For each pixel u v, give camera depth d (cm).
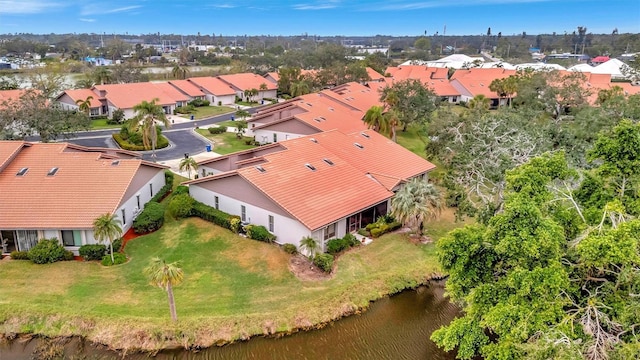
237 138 6325
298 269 2897
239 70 13062
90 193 3117
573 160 3728
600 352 1580
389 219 3578
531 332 1677
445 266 2006
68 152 3519
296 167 3578
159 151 5578
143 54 19038
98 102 7819
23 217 2927
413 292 2859
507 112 4900
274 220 3161
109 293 2592
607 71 11962
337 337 2420
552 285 1628
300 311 2533
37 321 2377
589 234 1772
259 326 2417
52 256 2839
